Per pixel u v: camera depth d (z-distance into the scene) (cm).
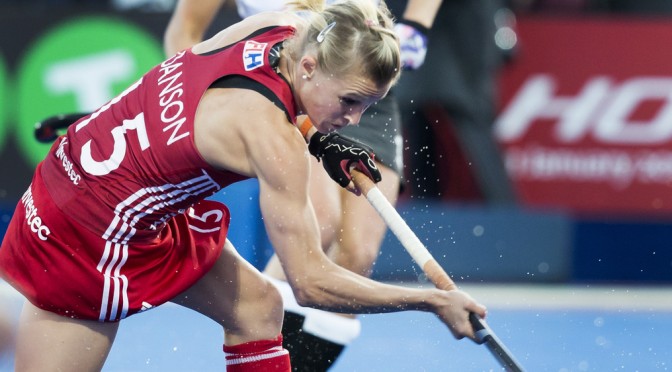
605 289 2828
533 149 2922
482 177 2808
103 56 2719
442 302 1201
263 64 1195
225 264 1370
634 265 2916
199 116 1207
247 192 2398
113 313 1282
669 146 2911
